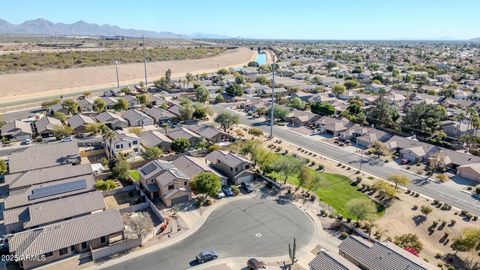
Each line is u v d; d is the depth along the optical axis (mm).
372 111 125875
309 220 61875
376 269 44969
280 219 61969
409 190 73938
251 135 109500
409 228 60250
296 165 73438
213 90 175375
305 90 177625
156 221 60781
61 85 193625
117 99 148000
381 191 71500
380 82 198250
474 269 50000
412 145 96812
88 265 49344
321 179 71625
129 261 50344
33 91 177500
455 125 110875
